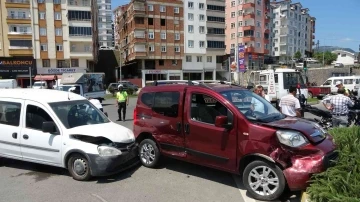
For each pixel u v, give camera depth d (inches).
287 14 3358.8
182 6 2206.0
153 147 238.1
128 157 227.3
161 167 244.4
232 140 187.8
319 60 3233.3
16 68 1809.8
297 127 175.6
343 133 210.7
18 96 250.2
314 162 160.1
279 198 176.2
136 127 252.2
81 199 180.1
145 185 203.5
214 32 2353.6
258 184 175.8
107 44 4923.7
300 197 174.7
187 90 220.2
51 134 227.0
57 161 223.9
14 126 243.0
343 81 984.3
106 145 216.4
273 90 609.6
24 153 237.0
